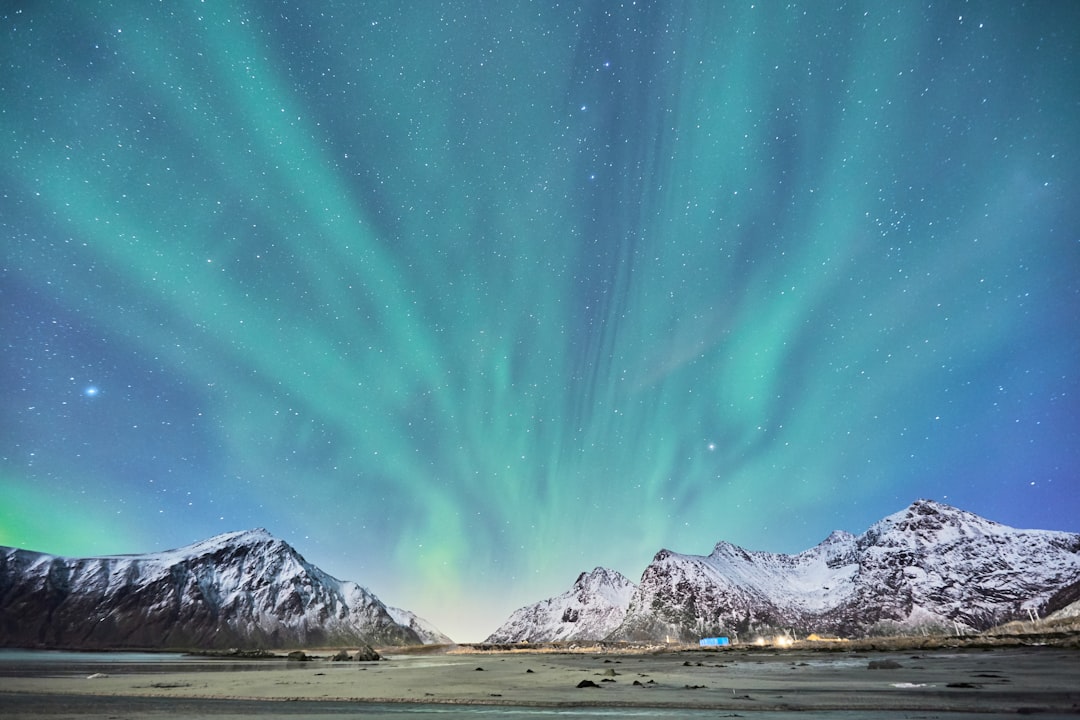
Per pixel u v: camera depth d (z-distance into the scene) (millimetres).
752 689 36750
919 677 42469
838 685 37656
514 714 26625
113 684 50750
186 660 159250
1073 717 21859
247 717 26469
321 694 38188
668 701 30797
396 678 54531
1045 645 103750
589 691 37750
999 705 25516
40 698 37625
